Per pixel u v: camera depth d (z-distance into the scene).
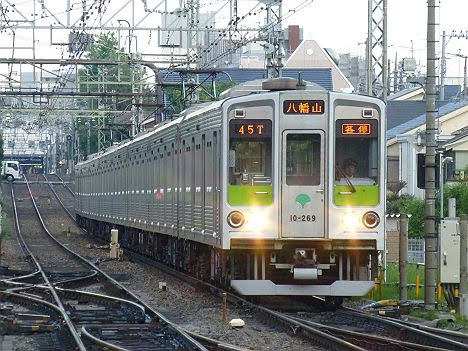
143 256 71.44
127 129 123.00
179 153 50.34
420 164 38.94
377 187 37.94
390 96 147.75
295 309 39.28
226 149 38.00
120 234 86.12
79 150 194.12
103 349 28.50
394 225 78.31
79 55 90.25
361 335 30.19
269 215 37.78
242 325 33.81
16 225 125.75
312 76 151.50
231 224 37.84
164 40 91.69
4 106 118.94
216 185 39.44
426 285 38.66
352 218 37.78
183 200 48.94
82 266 67.88
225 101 38.09
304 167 37.94
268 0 70.12
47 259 75.06
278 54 69.06
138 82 95.06
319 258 38.97
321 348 29.03
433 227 38.59
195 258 49.84
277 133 37.88
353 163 38.03
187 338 29.33
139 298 42.03
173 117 62.22
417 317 36.69
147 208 63.09
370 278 38.78
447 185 84.94
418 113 128.50
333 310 38.91
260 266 38.50
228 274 39.97
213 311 38.75
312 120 37.88
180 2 80.12
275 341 30.47
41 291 48.25
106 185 90.62
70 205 171.00
